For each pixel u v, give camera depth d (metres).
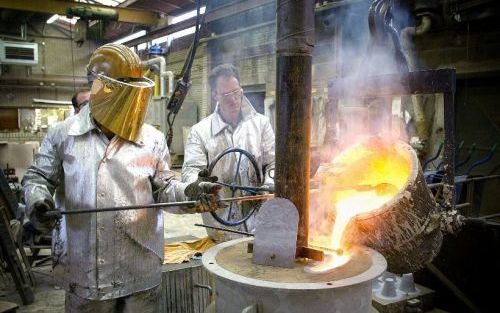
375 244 1.36
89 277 1.68
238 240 1.51
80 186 1.69
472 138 5.30
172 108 2.72
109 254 1.70
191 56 2.57
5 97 13.69
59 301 3.43
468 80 5.27
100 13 10.25
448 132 1.49
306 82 1.23
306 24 1.21
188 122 10.59
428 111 5.13
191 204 1.58
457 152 4.75
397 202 1.33
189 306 2.26
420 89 1.55
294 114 1.22
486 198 4.91
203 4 8.95
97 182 1.67
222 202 1.65
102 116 1.67
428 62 5.37
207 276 2.32
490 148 5.08
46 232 1.56
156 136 1.88
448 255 2.50
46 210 1.51
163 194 1.81
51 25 14.38
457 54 5.08
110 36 13.97
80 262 1.70
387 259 1.40
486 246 2.35
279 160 1.25
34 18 13.80
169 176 1.87
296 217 1.21
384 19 1.75
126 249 1.73
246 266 1.23
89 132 1.71
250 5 7.69
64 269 1.76
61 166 1.76
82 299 1.71
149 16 10.97
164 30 10.40
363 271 1.18
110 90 1.64
